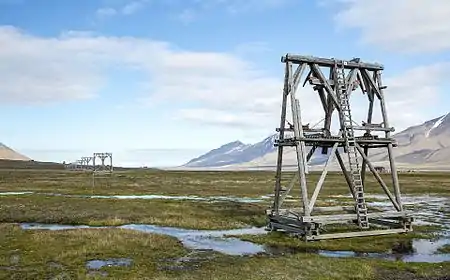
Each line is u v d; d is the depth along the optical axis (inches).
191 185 3831.2
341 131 1266.0
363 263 897.5
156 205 2041.1
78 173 6358.3
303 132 1244.5
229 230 1385.3
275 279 783.7
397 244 1127.0
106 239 1136.8
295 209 1384.1
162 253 1008.9
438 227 1434.5
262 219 1584.6
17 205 1980.8
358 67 1290.6
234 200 2401.6
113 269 859.4
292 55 1206.3
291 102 1195.9
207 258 964.0
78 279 789.2
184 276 805.2
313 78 1251.8
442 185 3892.7
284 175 6284.5
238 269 856.9
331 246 1092.5
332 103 1286.9
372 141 1283.2
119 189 3218.5
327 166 1208.2
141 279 783.7
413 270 856.9
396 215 1261.1
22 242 1109.7
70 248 1039.0
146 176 5748.0
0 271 843.4
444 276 821.2
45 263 908.0
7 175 5487.2
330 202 2138.3
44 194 2659.9
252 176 6225.4
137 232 1250.6
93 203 2103.8
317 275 810.2
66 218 1622.8
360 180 1238.3
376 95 1325.0
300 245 1103.0
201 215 1707.7
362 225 1248.8
